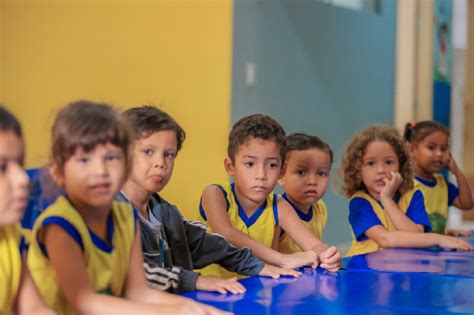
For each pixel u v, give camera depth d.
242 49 3.69
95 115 1.09
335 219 4.55
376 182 2.39
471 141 5.08
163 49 3.74
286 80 4.09
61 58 3.98
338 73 4.58
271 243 1.89
